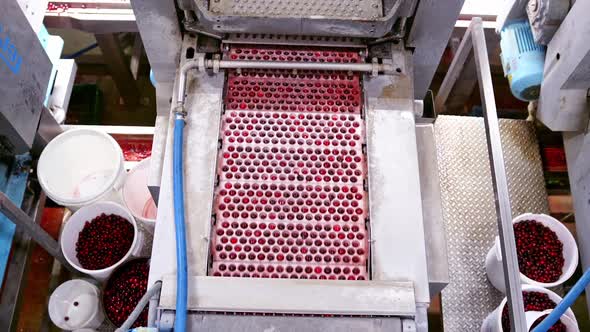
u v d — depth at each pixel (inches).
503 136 107.8
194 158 64.2
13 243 100.0
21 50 87.1
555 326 81.1
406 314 56.6
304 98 70.1
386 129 66.4
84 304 94.1
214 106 67.5
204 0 69.3
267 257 61.6
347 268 61.2
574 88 91.0
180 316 54.5
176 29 70.0
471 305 94.5
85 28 116.7
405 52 72.1
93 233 96.5
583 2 82.0
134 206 102.3
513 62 99.1
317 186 64.9
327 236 62.7
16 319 99.7
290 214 63.4
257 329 56.5
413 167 64.2
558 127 96.0
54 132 107.9
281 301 56.6
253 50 72.2
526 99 102.3
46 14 112.8
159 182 67.4
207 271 60.0
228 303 56.3
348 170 65.8
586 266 96.1
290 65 68.7
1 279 94.0
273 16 66.5
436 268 63.1
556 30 90.3
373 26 67.2
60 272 109.9
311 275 60.9
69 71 116.0
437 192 67.2
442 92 106.1
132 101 158.6
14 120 87.1
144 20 68.4
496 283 92.4
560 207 117.4
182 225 59.4
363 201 64.2
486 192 102.3
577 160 97.0
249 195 64.2
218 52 71.1
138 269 95.0
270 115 68.9
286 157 66.4
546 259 90.6
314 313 56.8
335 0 70.5
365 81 69.8
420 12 68.0
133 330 55.2
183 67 68.2
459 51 93.3
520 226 93.5
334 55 72.4
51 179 100.7
